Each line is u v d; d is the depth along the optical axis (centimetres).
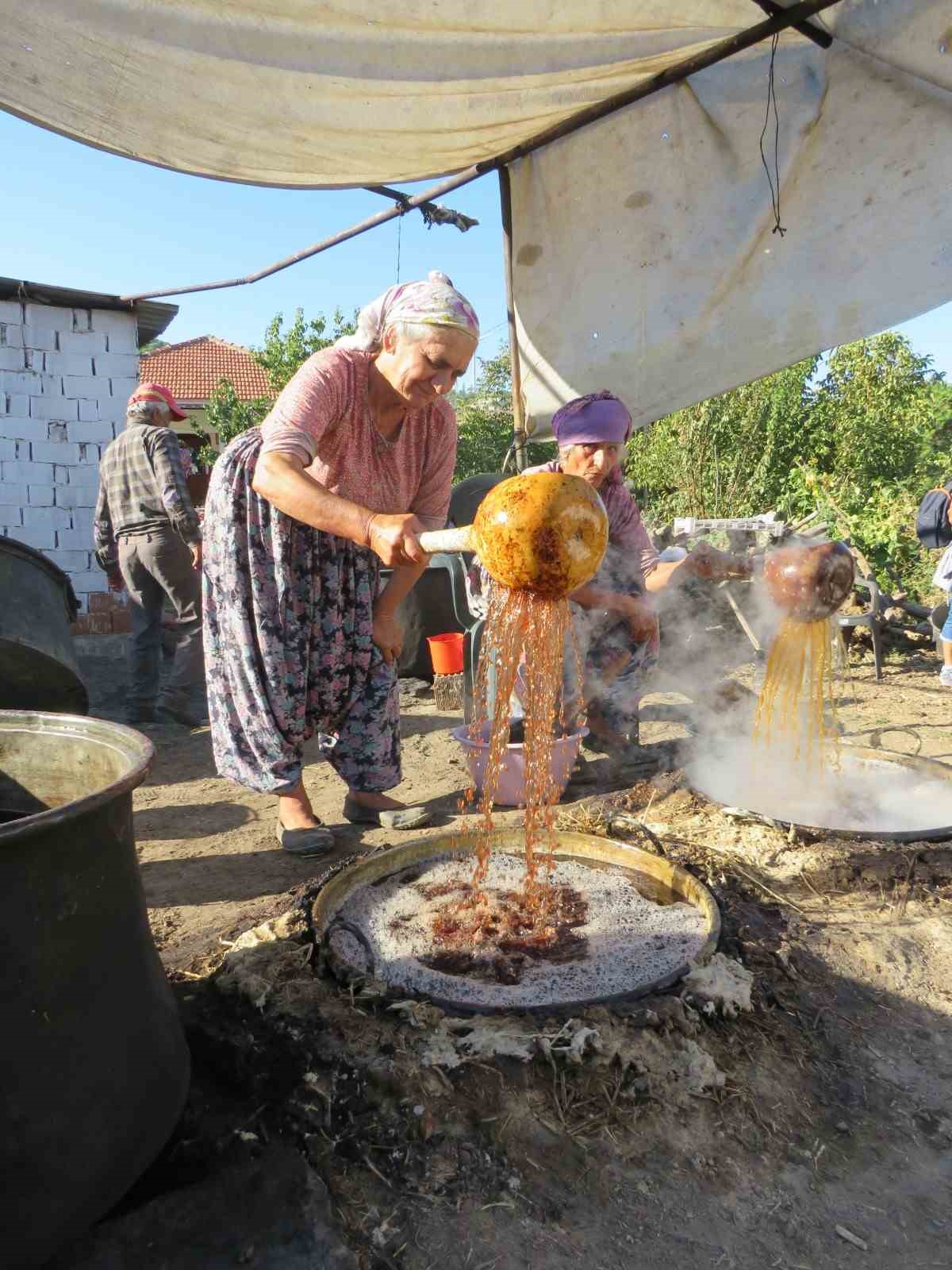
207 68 325
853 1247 144
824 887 250
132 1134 141
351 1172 150
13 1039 124
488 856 244
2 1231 124
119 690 607
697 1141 162
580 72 361
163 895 271
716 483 1223
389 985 186
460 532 166
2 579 356
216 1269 130
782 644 294
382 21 309
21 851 123
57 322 807
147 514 486
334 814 341
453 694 514
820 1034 192
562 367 469
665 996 184
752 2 337
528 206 434
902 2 357
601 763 361
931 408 1356
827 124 401
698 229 434
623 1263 138
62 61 318
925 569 825
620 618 354
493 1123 158
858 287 428
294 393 239
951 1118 173
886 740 405
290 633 271
